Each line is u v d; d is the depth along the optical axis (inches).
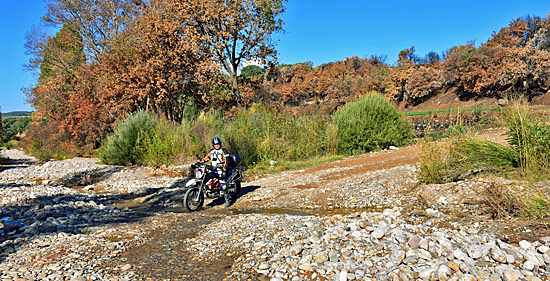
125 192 413.4
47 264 173.9
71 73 1205.7
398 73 3238.2
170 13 1067.9
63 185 470.3
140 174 514.0
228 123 658.2
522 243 158.4
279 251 176.7
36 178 517.7
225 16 1064.8
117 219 271.4
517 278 129.4
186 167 512.7
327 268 153.7
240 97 1205.7
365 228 192.7
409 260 151.9
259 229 217.3
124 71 936.9
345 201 295.4
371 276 144.9
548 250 147.3
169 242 209.6
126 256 186.1
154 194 380.2
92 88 1046.4
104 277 157.2
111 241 213.0
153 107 981.2
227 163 313.6
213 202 334.6
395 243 171.5
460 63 2583.7
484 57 2364.7
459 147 302.2
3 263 176.1
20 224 249.8
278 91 3801.7
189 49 971.3
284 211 282.8
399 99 3351.4
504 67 2156.7
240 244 196.1
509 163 269.1
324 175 398.0
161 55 904.9
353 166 438.0
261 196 335.6
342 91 3722.9
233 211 296.2
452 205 237.5
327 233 193.5
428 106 2901.1
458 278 135.7
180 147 582.9
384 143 597.3
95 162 674.2
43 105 1170.6
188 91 1008.2
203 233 224.7
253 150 536.4
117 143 631.8
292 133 618.2
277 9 1093.1
